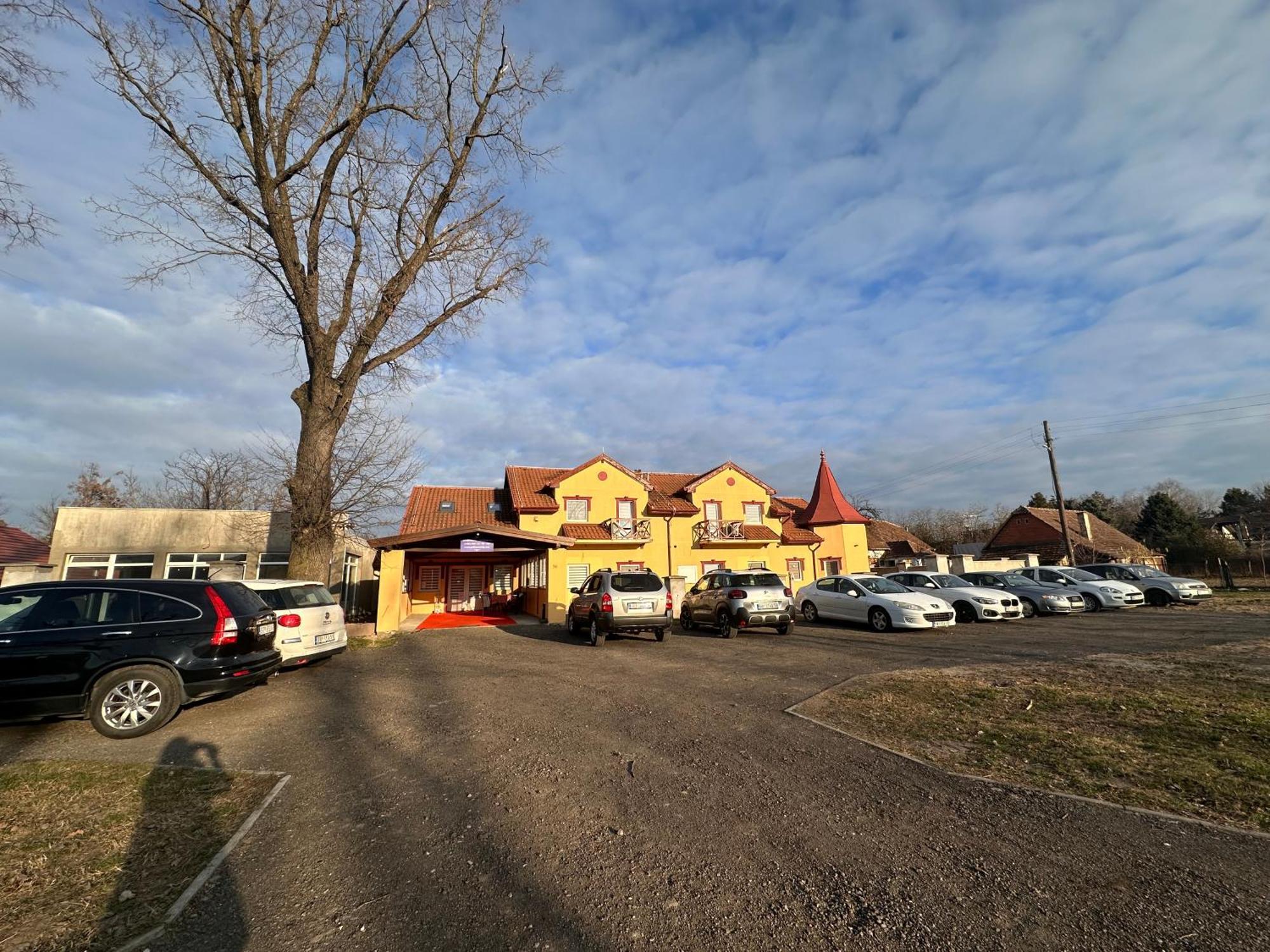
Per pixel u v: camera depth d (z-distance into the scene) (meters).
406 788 4.88
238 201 13.30
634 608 13.49
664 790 4.69
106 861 3.69
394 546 17.44
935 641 13.23
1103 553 36.81
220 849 3.85
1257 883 3.18
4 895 3.30
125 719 6.50
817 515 30.64
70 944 2.88
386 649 13.60
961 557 30.64
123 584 6.97
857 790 4.62
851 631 15.42
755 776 4.95
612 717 6.97
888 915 2.97
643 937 2.84
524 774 5.14
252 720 7.15
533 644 14.12
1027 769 4.98
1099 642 12.32
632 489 26.22
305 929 2.97
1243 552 36.31
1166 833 3.80
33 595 6.68
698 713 7.01
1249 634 12.66
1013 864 3.46
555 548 20.23
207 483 36.66
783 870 3.43
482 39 14.29
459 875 3.48
